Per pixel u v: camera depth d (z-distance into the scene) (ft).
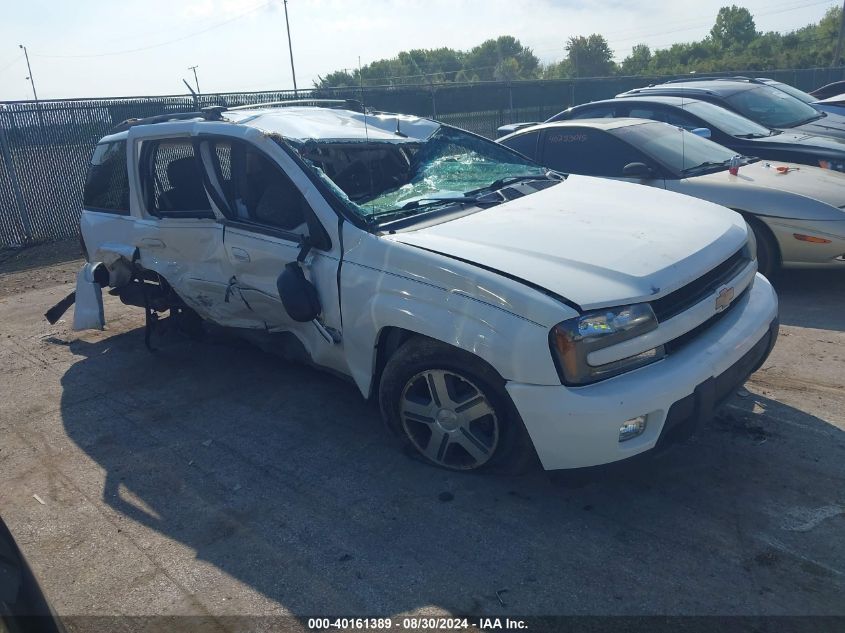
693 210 13.39
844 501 10.81
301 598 9.62
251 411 15.21
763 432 12.87
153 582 10.16
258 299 14.10
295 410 15.11
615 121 23.75
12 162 34.73
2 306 25.03
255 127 13.96
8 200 34.99
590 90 64.49
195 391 16.46
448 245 11.37
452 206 13.37
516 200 13.91
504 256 10.95
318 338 13.21
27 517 11.95
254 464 13.10
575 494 11.46
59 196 36.27
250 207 14.17
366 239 11.98
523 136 24.61
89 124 36.50
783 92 33.40
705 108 27.53
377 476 12.37
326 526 11.11
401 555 10.32
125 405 16.01
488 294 10.37
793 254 19.53
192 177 15.53
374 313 11.68
